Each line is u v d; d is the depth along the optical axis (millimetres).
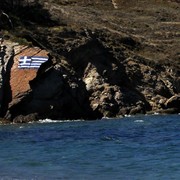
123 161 55375
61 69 119188
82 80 129625
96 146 67125
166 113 132500
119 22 196000
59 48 131625
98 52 139125
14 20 134250
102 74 135250
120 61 145750
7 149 65500
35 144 69688
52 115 113500
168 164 53000
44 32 135750
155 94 143625
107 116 121562
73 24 153250
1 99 109750
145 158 56969
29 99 110812
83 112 119875
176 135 78688
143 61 155250
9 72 113875
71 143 70250
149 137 76500
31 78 112312
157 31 197000
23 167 52656
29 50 117250
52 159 57188
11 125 101062
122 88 136750
